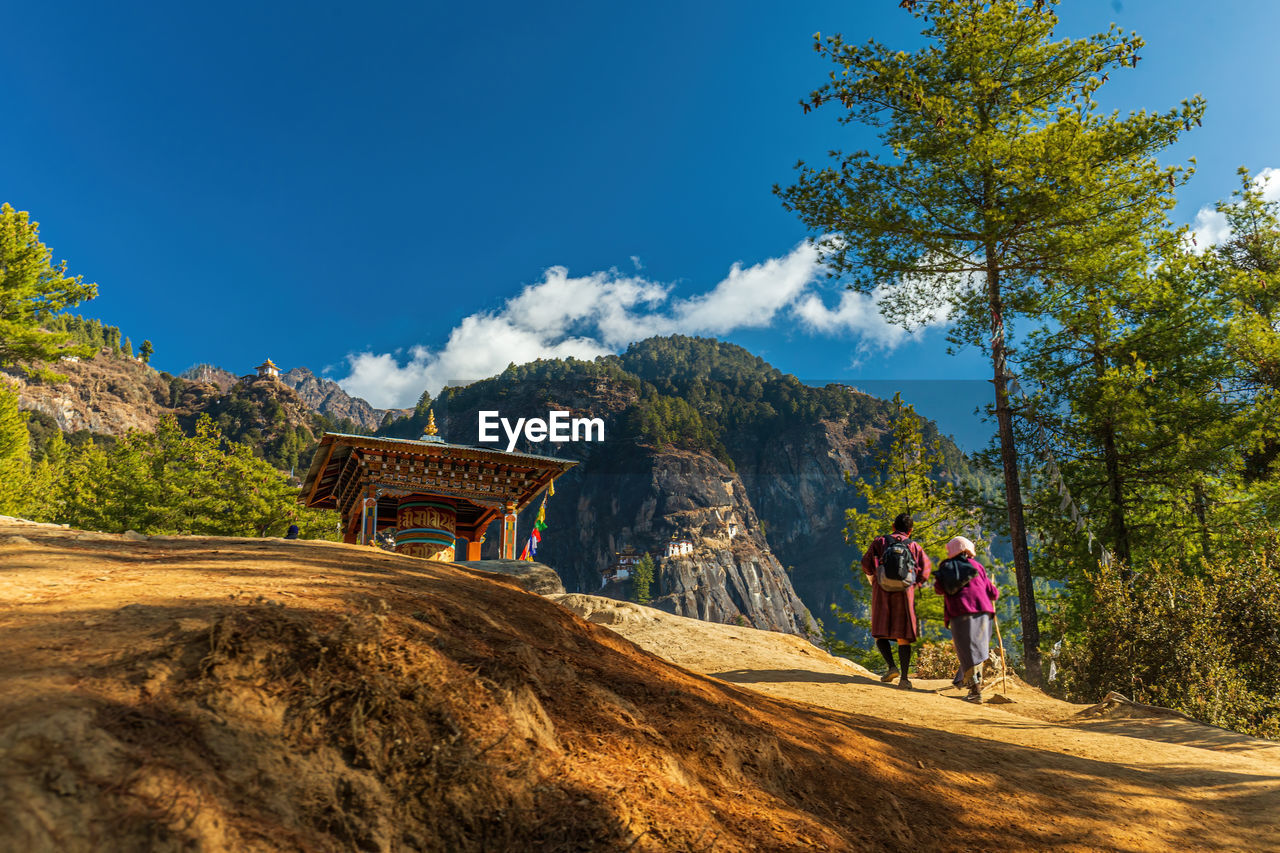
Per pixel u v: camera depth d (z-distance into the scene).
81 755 1.67
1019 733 6.54
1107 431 21.38
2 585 2.80
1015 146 17.66
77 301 40.47
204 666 2.25
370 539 18.25
